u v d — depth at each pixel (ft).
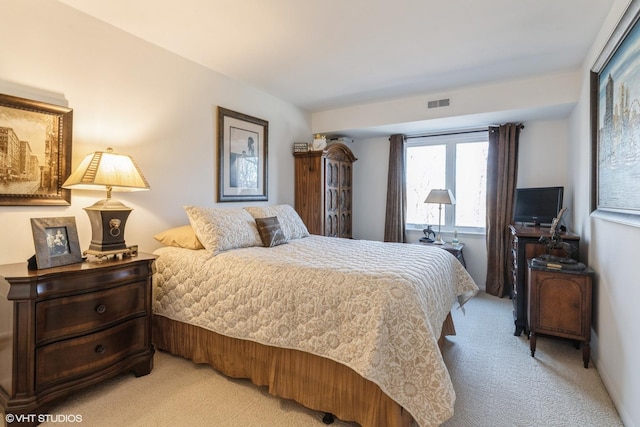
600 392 6.69
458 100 12.31
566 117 12.42
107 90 8.00
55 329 5.82
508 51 9.12
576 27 7.84
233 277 7.02
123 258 7.18
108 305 6.57
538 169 13.07
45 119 6.91
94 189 7.73
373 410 5.32
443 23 7.73
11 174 6.47
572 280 7.79
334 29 8.07
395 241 15.72
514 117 12.44
